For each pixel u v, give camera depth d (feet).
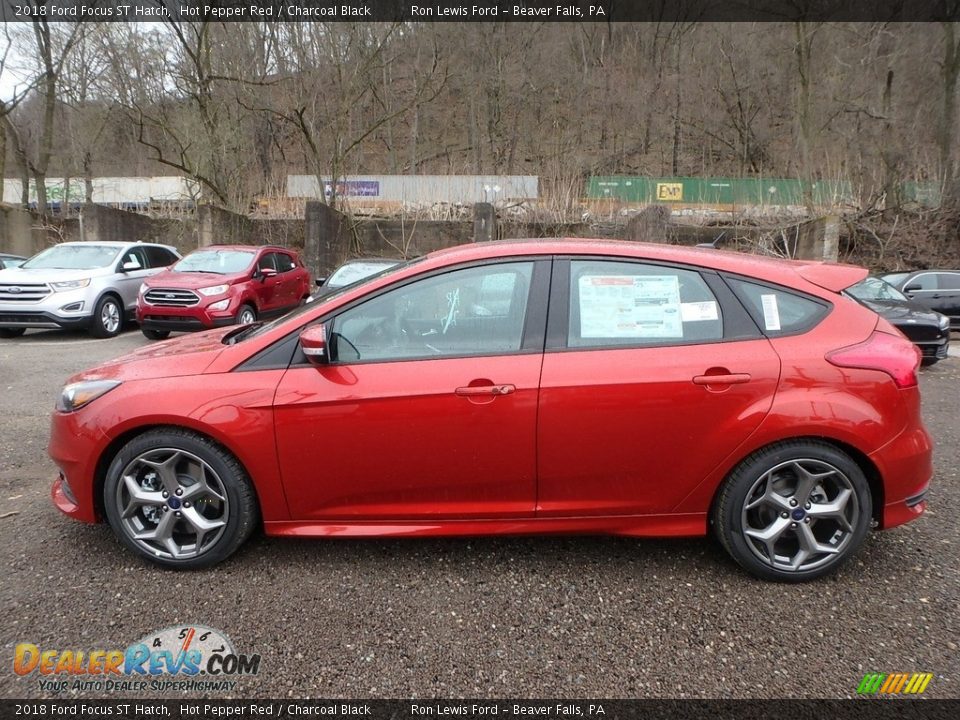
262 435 8.55
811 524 8.74
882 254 58.54
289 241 67.05
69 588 8.57
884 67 75.51
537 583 8.84
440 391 8.40
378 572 9.08
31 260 33.76
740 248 61.67
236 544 8.98
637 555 9.62
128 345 30.19
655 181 71.15
